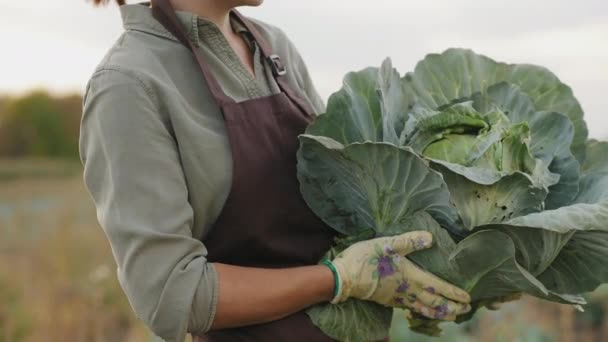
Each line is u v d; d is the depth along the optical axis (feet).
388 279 6.12
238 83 6.15
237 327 6.21
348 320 6.27
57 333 18.80
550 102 7.47
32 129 91.76
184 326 5.50
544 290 5.97
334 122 6.55
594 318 19.44
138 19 6.12
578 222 5.85
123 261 5.59
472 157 6.22
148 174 5.57
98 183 5.73
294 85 6.91
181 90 5.93
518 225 5.78
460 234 6.20
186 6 6.24
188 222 5.72
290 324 6.14
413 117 6.65
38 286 21.20
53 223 26.73
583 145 7.29
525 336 17.31
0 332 18.56
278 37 7.17
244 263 6.23
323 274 6.01
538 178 6.28
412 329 6.91
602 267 6.54
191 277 5.53
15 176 70.13
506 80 7.59
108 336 19.45
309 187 6.36
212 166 5.84
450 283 6.24
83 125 5.82
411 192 6.05
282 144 6.27
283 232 6.29
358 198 6.46
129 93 5.60
